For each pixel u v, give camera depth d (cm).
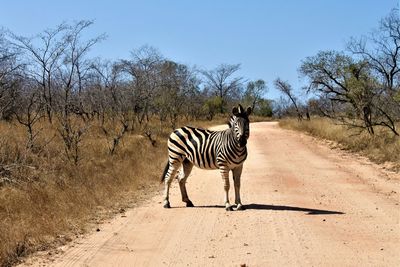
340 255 682
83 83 2492
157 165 1507
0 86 1556
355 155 1880
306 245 730
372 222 866
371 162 1684
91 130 2008
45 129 1764
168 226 848
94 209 958
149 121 3117
